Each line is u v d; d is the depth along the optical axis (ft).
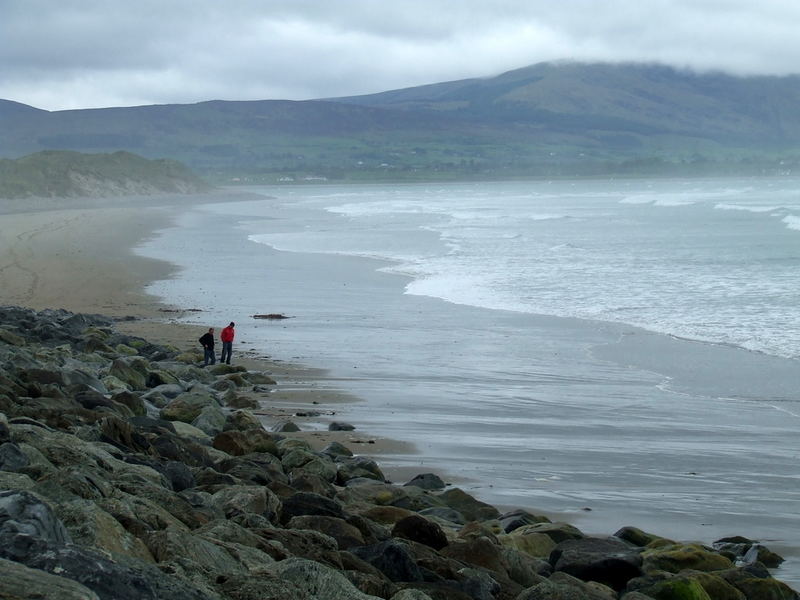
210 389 66.33
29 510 19.90
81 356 71.41
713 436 59.00
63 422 42.09
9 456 28.25
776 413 64.64
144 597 17.47
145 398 59.47
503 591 28.58
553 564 33.60
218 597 20.63
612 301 114.73
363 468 47.42
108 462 32.78
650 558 33.88
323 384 73.61
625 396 69.92
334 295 123.85
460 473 50.26
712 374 76.79
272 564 23.89
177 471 35.53
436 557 29.55
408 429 59.77
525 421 62.59
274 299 120.78
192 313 110.52
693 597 29.99
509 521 39.58
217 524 27.02
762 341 88.89
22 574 16.10
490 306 113.39
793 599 32.17
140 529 24.08
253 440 47.42
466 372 78.38
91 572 17.20
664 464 52.65
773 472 51.06
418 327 100.07
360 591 23.49
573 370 79.10
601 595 29.30
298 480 39.58
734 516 43.65
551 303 114.52
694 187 643.45
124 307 115.65
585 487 48.08
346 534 30.71
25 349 69.72
